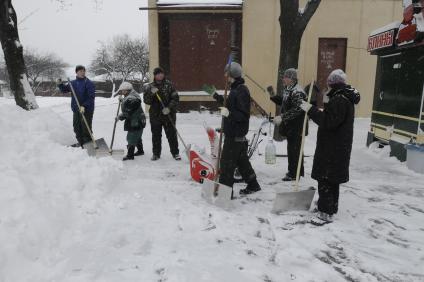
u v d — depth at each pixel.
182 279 2.88
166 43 12.85
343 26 12.66
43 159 4.20
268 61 12.67
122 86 6.74
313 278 3.07
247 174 4.99
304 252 3.47
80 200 3.92
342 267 3.26
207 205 4.52
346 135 3.96
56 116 7.37
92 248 3.22
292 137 5.55
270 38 12.58
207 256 3.30
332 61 12.90
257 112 12.81
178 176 5.89
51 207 3.44
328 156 4.02
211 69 13.00
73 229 3.45
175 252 3.33
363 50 12.77
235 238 3.70
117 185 4.67
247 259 3.30
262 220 4.18
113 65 42.41
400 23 6.95
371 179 6.03
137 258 3.18
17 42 8.48
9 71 8.54
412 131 6.86
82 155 4.64
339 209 4.60
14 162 3.82
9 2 8.34
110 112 14.19
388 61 7.70
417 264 3.36
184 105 13.06
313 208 4.57
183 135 9.45
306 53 12.73
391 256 3.49
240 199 4.85
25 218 3.11
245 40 12.59
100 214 3.85
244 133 4.62
